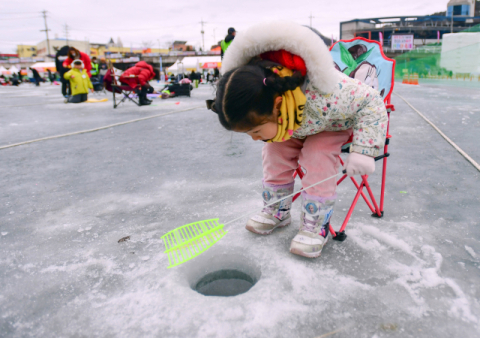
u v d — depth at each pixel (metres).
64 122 5.32
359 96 1.28
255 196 2.15
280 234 1.66
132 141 3.87
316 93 1.27
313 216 1.44
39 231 1.79
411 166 2.65
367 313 1.11
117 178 2.62
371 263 1.39
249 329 1.04
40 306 1.20
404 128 4.09
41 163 3.06
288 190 1.65
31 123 5.28
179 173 2.70
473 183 2.25
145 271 1.38
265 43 1.20
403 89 11.18
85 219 1.92
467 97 7.88
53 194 2.31
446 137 3.49
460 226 1.69
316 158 1.40
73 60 8.62
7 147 3.64
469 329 1.04
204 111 6.44
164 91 10.25
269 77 1.10
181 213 1.95
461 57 17.88
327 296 1.19
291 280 1.28
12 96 11.68
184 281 1.33
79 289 1.29
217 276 1.52
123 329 1.07
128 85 7.25
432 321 1.07
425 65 21.75
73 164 3.01
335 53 1.69
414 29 41.59
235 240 1.60
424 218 1.79
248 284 1.50
